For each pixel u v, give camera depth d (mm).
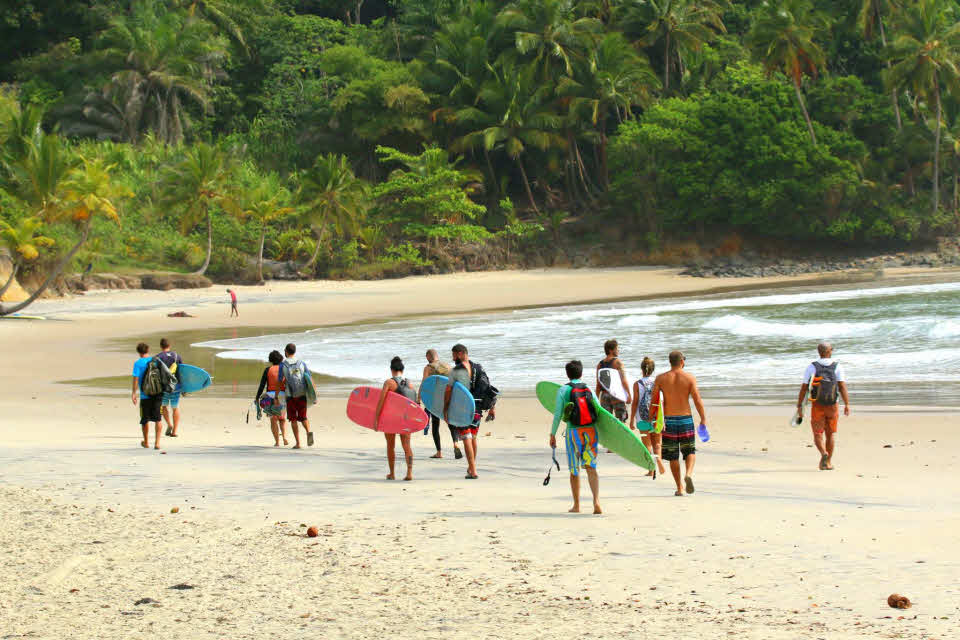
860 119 93625
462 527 8953
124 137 93750
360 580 7180
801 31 88812
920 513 9062
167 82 93812
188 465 13039
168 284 71812
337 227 86000
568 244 96312
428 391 12266
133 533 8859
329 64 101625
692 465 10539
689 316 41719
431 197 88250
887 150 92562
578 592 6727
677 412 10539
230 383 25094
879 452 13391
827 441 12188
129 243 80188
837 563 7273
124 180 84875
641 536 8391
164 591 7004
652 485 11250
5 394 23312
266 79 107250
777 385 21891
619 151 93688
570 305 55469
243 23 110375
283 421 15336
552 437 9672
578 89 95938
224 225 83438
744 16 110938
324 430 17297
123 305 59000
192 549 8227
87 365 30469
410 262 88312
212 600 6758
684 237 94688
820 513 9195
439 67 99750
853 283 65438
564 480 11711
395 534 8703
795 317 39469
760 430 15898
